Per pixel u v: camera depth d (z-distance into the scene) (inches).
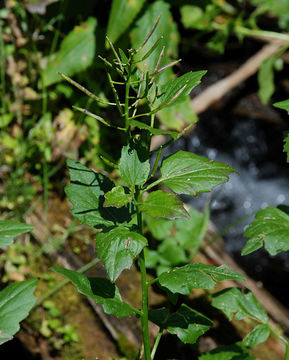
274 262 49.0
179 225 30.3
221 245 36.2
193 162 18.6
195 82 17.8
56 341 26.3
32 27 38.2
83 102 36.9
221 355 22.6
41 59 37.9
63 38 37.0
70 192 19.1
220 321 28.4
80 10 37.1
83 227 32.4
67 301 28.0
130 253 17.4
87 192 19.2
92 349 26.4
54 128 36.0
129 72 17.4
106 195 17.9
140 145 18.3
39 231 31.3
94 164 36.0
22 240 30.5
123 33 32.9
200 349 26.8
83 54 35.3
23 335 26.1
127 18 30.7
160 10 33.1
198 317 20.3
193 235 30.2
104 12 37.3
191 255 29.9
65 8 36.8
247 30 49.3
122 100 37.2
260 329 21.8
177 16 46.6
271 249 19.9
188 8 44.9
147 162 18.3
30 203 33.3
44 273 29.1
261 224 20.5
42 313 27.2
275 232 20.2
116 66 18.1
